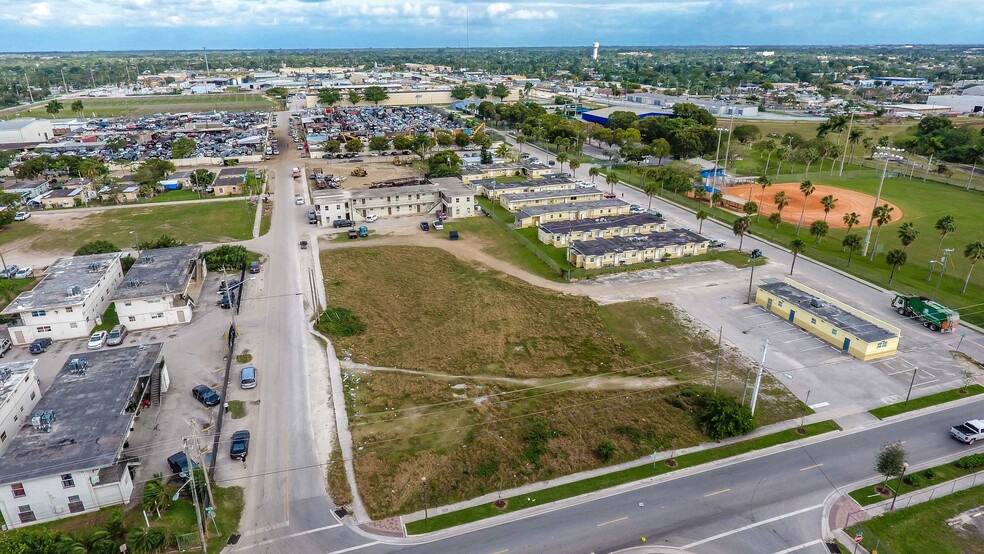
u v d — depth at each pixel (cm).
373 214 13425
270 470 5456
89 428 5306
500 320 8594
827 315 8112
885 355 7562
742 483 5375
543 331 8288
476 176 17012
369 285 9781
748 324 8456
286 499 5109
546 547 4656
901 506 5103
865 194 15575
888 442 5931
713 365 7381
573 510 5053
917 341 7931
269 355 7519
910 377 7081
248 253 11100
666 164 18950
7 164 17262
